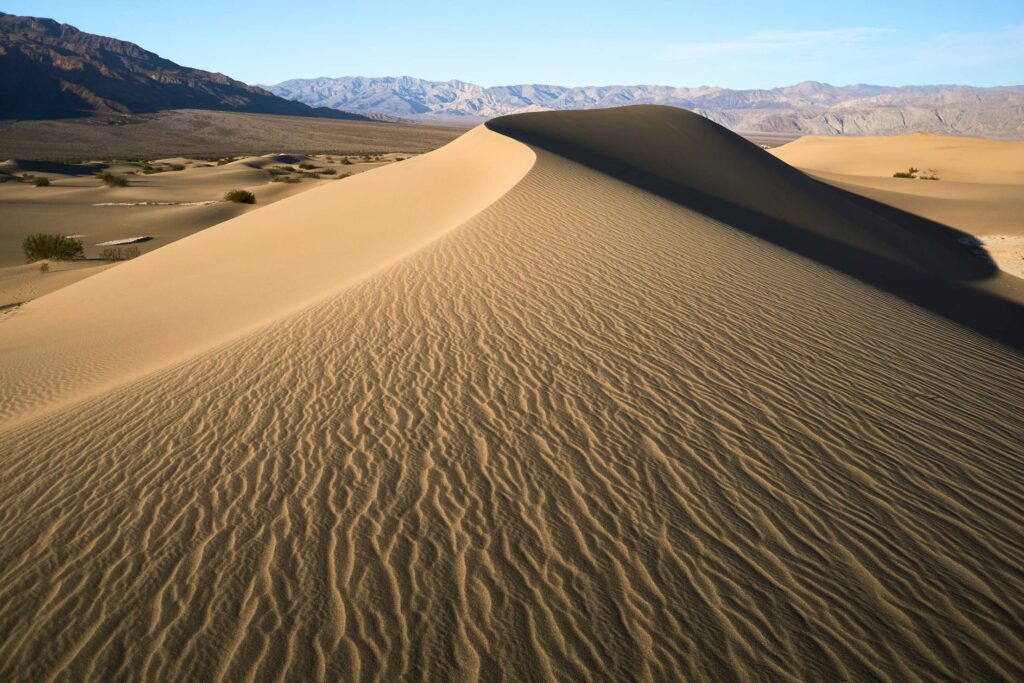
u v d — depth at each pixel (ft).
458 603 13.57
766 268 38.70
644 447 19.16
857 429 20.61
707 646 12.53
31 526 16.61
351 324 29.14
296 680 11.87
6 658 12.53
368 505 16.71
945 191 134.62
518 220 43.62
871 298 36.78
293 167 270.05
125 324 48.73
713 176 87.04
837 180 145.48
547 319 28.68
